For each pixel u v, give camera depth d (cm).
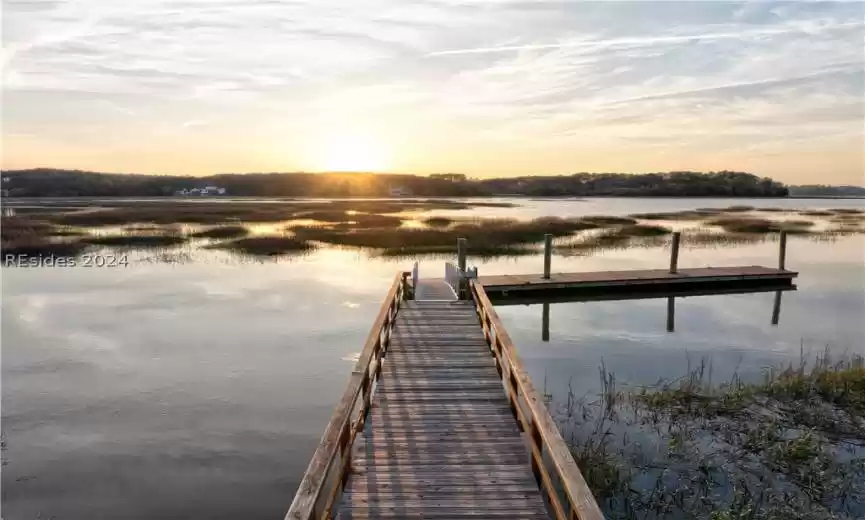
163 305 1728
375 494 499
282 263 2566
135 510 654
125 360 1198
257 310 1662
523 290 1762
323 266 2480
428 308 1273
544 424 468
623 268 2383
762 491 664
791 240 3509
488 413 683
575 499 353
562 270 2314
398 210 6094
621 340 1362
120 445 814
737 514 612
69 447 809
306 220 4541
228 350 1267
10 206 6194
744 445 776
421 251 2867
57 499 678
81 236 3338
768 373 1091
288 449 798
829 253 2958
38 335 1395
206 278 2198
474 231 3456
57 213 4994
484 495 499
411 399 728
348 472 524
